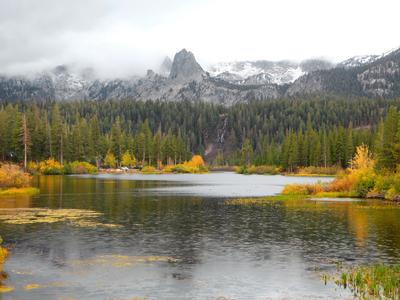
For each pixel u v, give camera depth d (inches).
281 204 2258.9
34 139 5418.3
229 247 1234.0
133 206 2156.7
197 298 818.8
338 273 983.6
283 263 1066.7
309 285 898.7
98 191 3006.9
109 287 873.5
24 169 4938.5
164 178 5265.8
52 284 886.4
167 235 1400.1
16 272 968.9
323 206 2159.2
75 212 1904.5
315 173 6333.7
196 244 1269.7
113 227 1535.4
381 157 2928.2
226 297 824.9
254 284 904.3
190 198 2576.3
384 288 844.6
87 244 1251.8
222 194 2866.6
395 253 1168.2
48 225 1555.1
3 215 1782.7
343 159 6387.8
